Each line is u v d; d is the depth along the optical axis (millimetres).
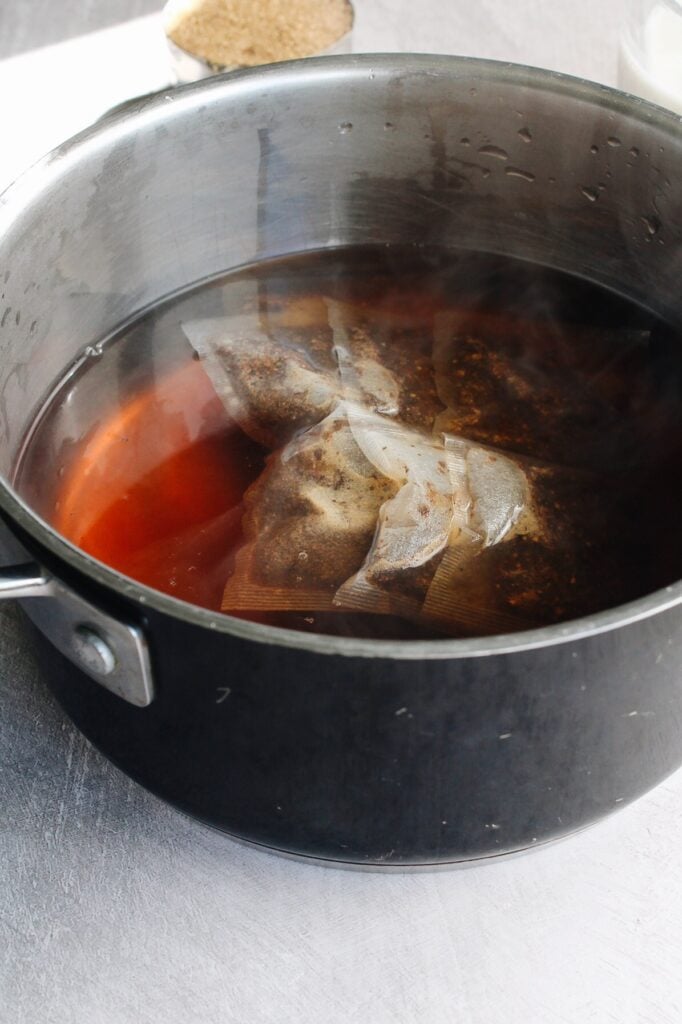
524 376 570
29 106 711
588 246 602
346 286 611
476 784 452
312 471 520
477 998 489
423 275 616
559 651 421
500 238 619
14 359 538
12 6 766
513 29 738
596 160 572
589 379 570
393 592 499
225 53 698
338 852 475
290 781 455
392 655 412
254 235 612
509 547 508
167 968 496
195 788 474
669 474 538
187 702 448
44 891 510
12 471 544
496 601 500
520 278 613
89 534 525
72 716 497
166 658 439
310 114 578
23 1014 488
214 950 499
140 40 748
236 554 515
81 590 436
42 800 527
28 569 438
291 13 704
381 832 465
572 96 558
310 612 498
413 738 438
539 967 495
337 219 619
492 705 431
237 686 435
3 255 513
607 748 456
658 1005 488
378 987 491
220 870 515
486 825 465
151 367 580
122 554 518
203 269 610
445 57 566
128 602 427
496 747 442
